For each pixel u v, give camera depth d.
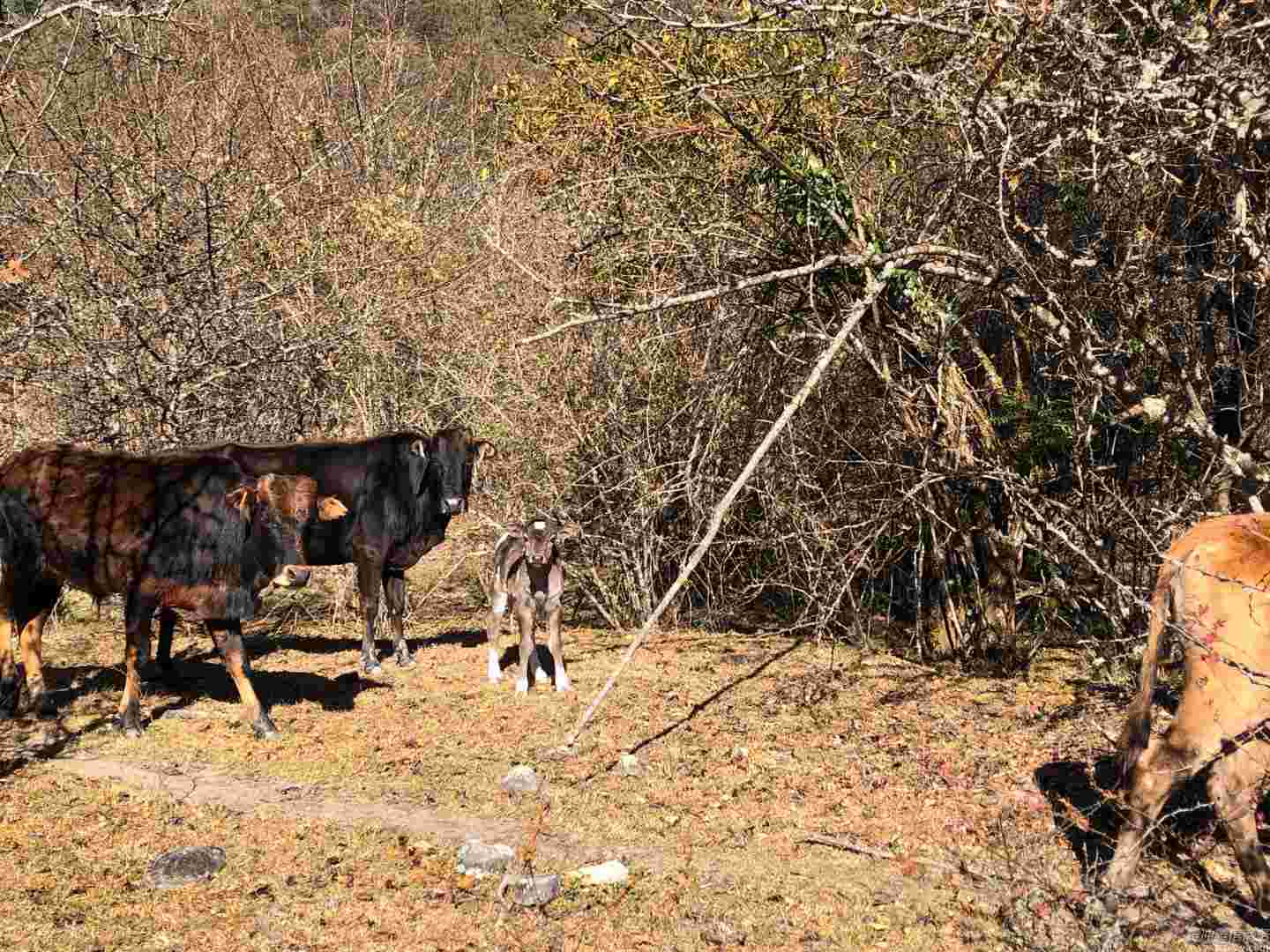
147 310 11.86
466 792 7.41
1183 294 8.53
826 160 9.73
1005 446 9.91
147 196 12.31
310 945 5.46
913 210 9.87
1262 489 7.56
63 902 5.87
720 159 9.98
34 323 11.61
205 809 7.11
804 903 5.90
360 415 14.09
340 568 13.43
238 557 8.38
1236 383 9.08
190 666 10.66
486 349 13.64
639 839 6.71
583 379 12.73
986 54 7.69
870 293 6.62
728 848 6.59
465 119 21.56
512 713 9.05
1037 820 6.84
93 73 14.07
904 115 8.40
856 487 11.01
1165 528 8.62
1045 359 10.32
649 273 11.67
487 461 13.36
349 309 13.55
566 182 11.65
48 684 9.89
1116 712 8.63
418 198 17.19
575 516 12.88
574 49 10.17
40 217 12.06
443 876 6.20
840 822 6.92
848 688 9.75
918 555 11.48
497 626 9.96
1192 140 6.79
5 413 12.85
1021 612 11.64
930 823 6.86
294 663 10.88
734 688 9.77
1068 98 6.99
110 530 8.38
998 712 8.95
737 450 12.01
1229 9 6.83
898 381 10.55
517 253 12.76
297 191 14.54
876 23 6.96
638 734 8.52
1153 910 5.68
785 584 11.78
